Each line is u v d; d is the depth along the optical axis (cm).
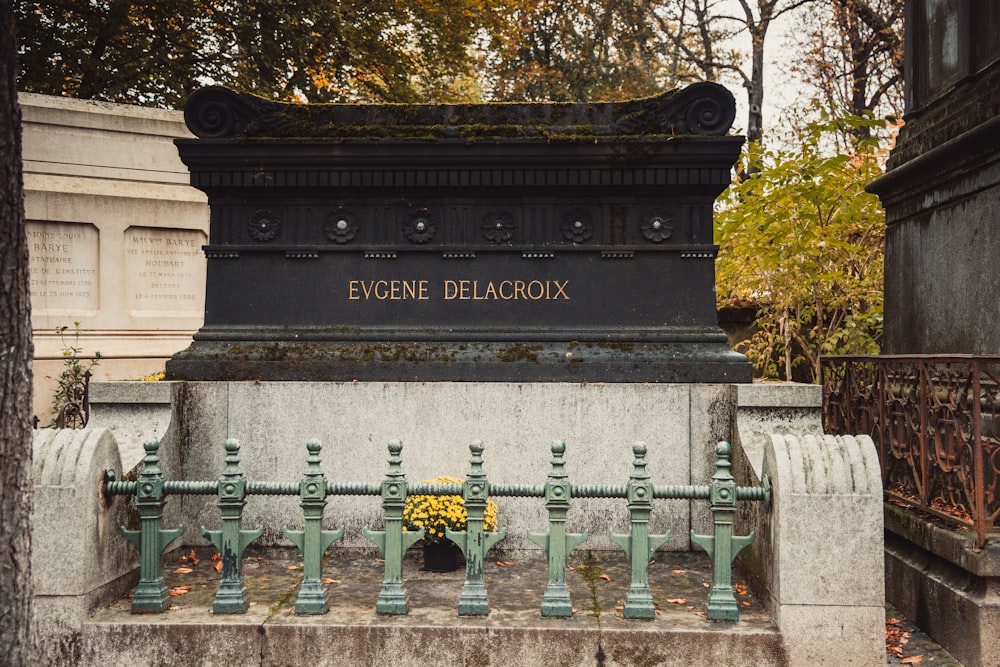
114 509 451
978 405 426
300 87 1995
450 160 588
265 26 1828
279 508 567
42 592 411
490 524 522
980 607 415
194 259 1159
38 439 433
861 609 396
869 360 559
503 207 604
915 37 690
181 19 1823
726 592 417
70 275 1073
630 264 597
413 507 513
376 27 1983
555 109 598
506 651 400
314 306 605
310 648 405
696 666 397
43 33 1764
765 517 433
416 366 578
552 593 421
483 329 595
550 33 2586
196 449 570
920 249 645
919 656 441
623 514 561
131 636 408
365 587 475
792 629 396
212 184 599
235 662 405
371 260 605
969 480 450
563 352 583
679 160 583
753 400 534
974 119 565
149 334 1114
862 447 416
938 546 460
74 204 1067
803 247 794
